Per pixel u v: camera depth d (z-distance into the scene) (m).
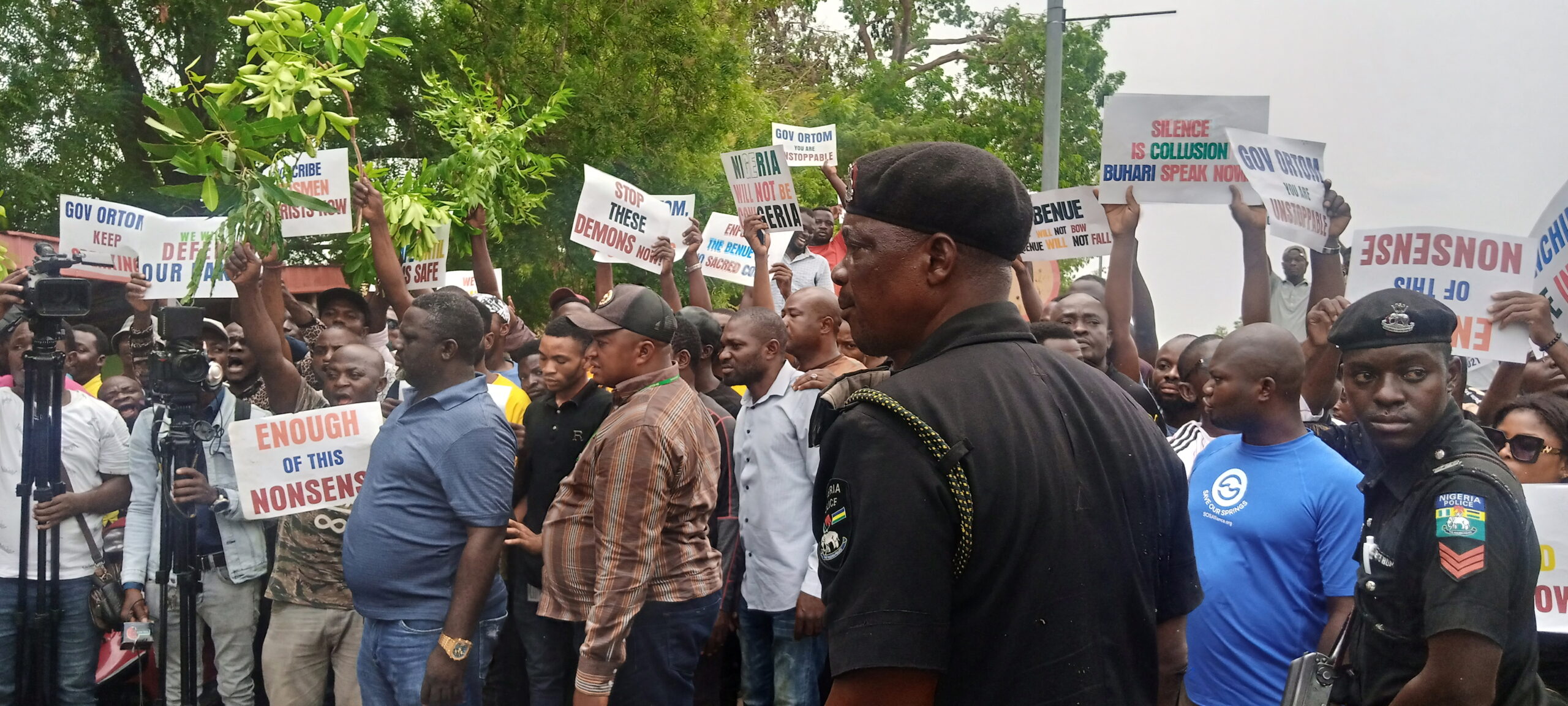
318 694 5.12
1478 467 2.68
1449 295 4.59
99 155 14.41
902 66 31.42
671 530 4.39
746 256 8.21
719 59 17.05
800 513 5.27
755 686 5.55
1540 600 3.94
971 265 1.94
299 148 6.68
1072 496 1.83
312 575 5.03
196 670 4.69
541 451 5.47
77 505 5.39
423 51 14.73
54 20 13.98
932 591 1.73
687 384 4.61
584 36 15.86
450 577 4.27
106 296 10.57
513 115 14.30
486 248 7.93
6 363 6.13
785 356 5.42
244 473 4.74
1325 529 3.45
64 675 5.40
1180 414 5.71
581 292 16.27
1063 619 1.78
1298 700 2.95
